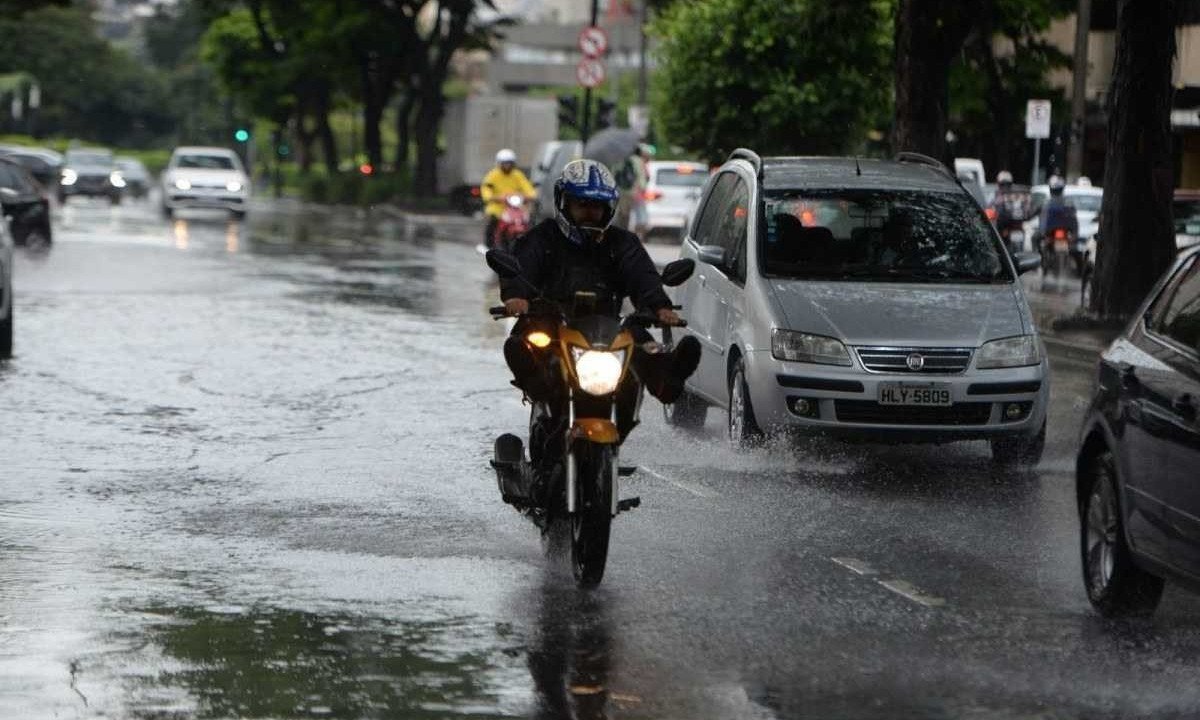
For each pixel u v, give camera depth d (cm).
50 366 4325
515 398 3894
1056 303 6869
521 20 16788
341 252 9250
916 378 3028
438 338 5084
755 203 3328
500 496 2778
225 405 3738
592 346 2111
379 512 2641
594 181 2209
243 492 2797
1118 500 2017
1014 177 13012
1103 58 12031
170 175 13138
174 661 1820
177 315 5628
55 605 2052
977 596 2150
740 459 3158
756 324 3131
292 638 1919
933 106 6128
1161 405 1917
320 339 5019
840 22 6512
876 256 3253
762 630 1972
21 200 8881
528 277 2209
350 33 17225
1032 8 10631
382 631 1956
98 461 3056
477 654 1861
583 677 1777
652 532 2516
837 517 2647
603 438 2095
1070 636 1959
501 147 15688
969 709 1672
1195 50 10238
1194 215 6844
